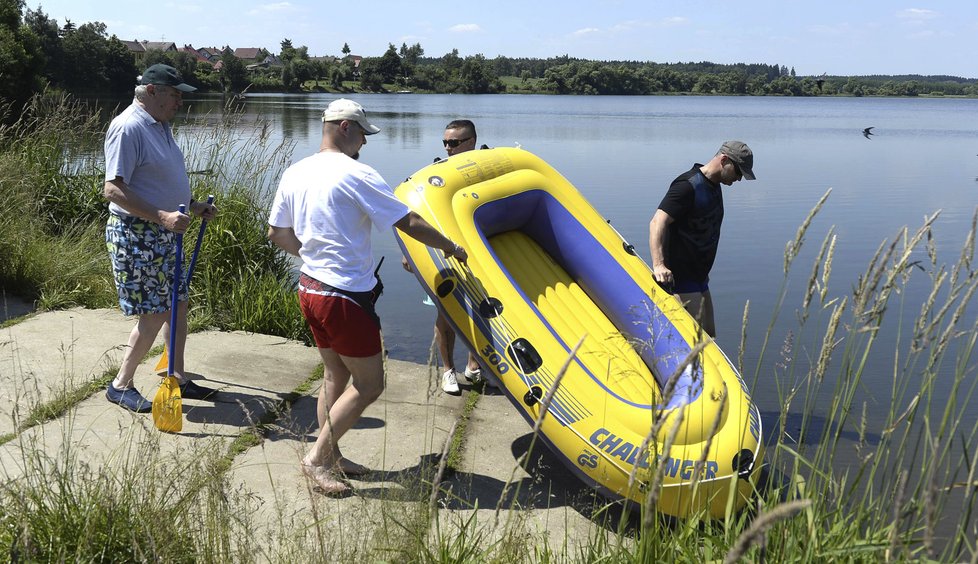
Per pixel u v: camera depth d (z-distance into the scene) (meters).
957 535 2.35
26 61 29.06
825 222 13.86
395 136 31.05
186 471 3.05
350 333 3.40
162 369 4.69
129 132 4.03
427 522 2.92
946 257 11.10
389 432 4.34
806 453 3.25
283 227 3.58
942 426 2.45
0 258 5.97
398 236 4.37
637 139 34.12
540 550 3.10
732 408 3.70
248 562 2.68
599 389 3.82
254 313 5.93
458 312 4.05
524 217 4.87
